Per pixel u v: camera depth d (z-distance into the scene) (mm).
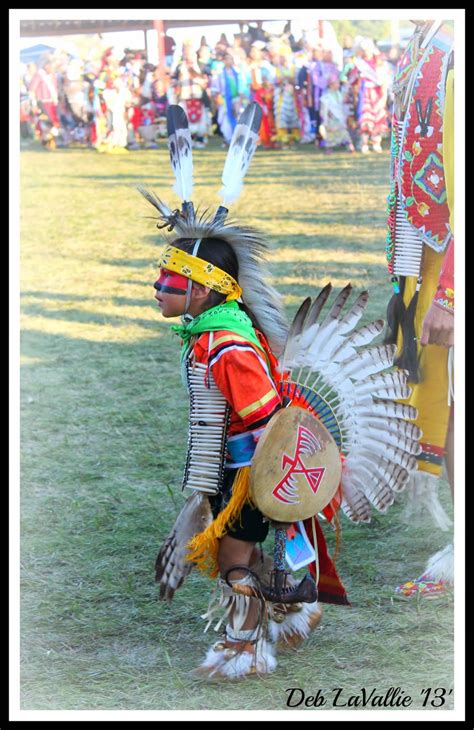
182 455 5742
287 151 18703
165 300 3500
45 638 3906
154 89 20281
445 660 3658
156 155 19391
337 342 3578
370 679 3559
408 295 4410
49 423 6273
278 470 3354
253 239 3561
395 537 4684
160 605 4160
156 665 3711
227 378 3348
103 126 19844
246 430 3453
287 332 3633
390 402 3617
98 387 6926
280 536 3463
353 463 3662
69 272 10609
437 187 4086
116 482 5391
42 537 4770
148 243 11930
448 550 4164
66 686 3566
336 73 17953
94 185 16031
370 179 15016
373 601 4102
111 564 4496
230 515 3420
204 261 3457
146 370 7266
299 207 13070
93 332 8344
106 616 4074
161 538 4734
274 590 3500
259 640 3605
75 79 20422
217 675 3572
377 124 17594
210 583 4352
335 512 3697
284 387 3594
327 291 3506
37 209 14234
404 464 3641
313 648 3781
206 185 14969
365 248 10625
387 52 18844
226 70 19094
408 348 4348
